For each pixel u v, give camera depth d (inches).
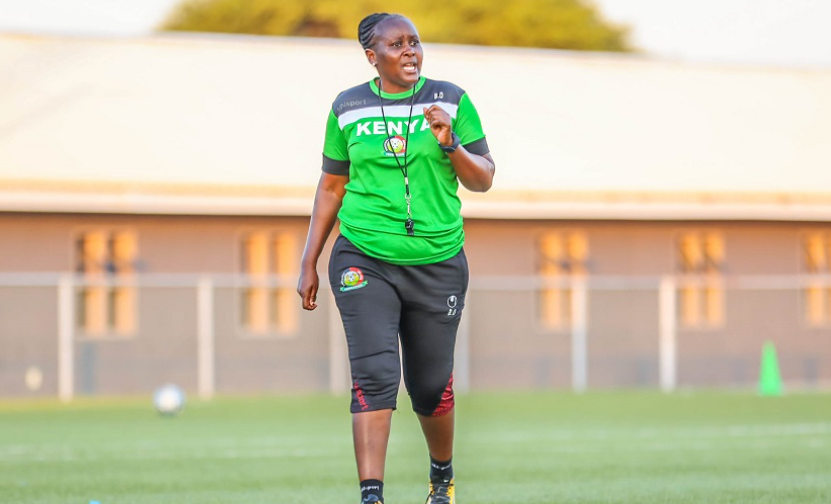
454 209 629.9
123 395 2586.1
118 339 2591.0
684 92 3462.1
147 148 2819.9
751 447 1275.8
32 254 2596.0
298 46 3245.6
